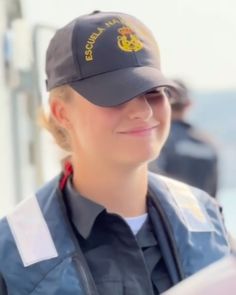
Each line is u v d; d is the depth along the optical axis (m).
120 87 1.59
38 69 3.80
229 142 15.79
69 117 1.69
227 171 12.67
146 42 1.68
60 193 1.77
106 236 1.70
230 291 0.98
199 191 1.96
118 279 1.65
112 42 1.63
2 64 3.96
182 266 1.74
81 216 1.71
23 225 1.74
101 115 1.60
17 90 3.94
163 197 1.82
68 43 1.65
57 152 1.86
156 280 1.69
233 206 9.02
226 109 19.00
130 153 1.61
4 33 3.94
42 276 1.66
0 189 4.08
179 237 1.77
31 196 1.82
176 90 1.70
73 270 1.66
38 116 1.92
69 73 1.65
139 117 1.59
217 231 1.86
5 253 1.70
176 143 4.98
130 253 1.68
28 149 4.03
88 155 1.67
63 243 1.70
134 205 1.74
